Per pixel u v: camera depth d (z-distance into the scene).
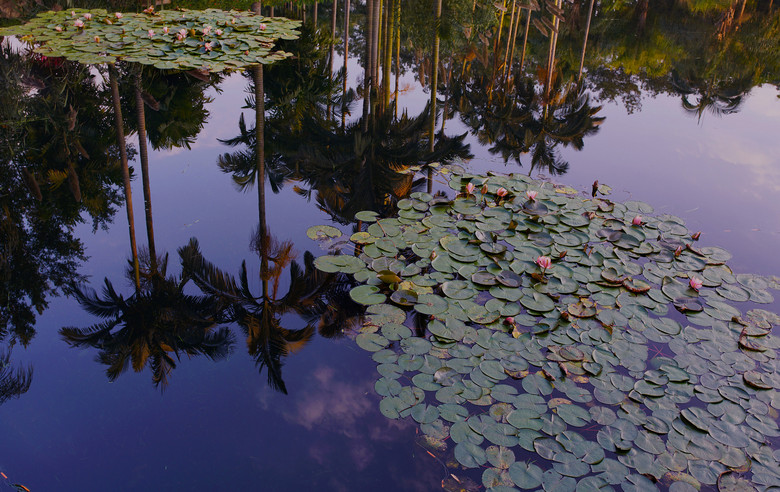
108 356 3.95
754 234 5.74
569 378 3.63
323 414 3.48
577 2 18.69
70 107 8.33
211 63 8.41
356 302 4.52
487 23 14.18
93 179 6.75
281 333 4.25
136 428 3.34
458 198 6.08
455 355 3.83
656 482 2.92
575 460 3.04
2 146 7.14
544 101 11.52
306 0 16.53
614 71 14.46
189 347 4.07
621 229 5.42
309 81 11.34
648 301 4.42
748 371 3.72
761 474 2.99
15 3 10.58
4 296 4.57
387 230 5.45
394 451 3.19
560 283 4.57
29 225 5.64
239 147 8.00
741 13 19.75
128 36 9.29
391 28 12.11
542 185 6.39
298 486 2.96
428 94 11.66
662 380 3.64
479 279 4.59
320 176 7.19
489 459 3.05
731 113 10.52
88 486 2.93
